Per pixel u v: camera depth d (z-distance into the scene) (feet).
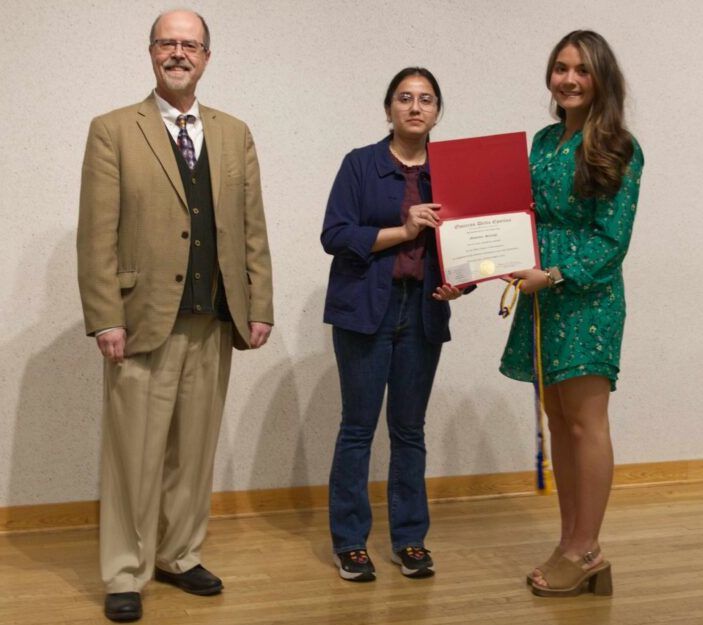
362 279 9.05
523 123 12.43
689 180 13.11
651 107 12.86
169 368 8.51
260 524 11.25
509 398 12.67
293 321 11.78
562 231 8.73
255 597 8.75
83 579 9.22
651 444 13.20
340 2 11.67
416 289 9.20
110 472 8.47
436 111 9.14
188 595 8.79
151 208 8.25
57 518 11.03
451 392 12.44
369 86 11.83
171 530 8.95
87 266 8.18
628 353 13.04
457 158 8.74
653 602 8.70
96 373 11.14
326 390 11.97
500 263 8.70
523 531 10.98
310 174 11.69
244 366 11.65
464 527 11.14
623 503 12.20
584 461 8.75
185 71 8.26
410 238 8.83
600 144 8.35
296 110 11.59
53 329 10.96
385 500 12.19
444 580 9.26
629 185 8.48
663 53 12.86
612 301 8.66
